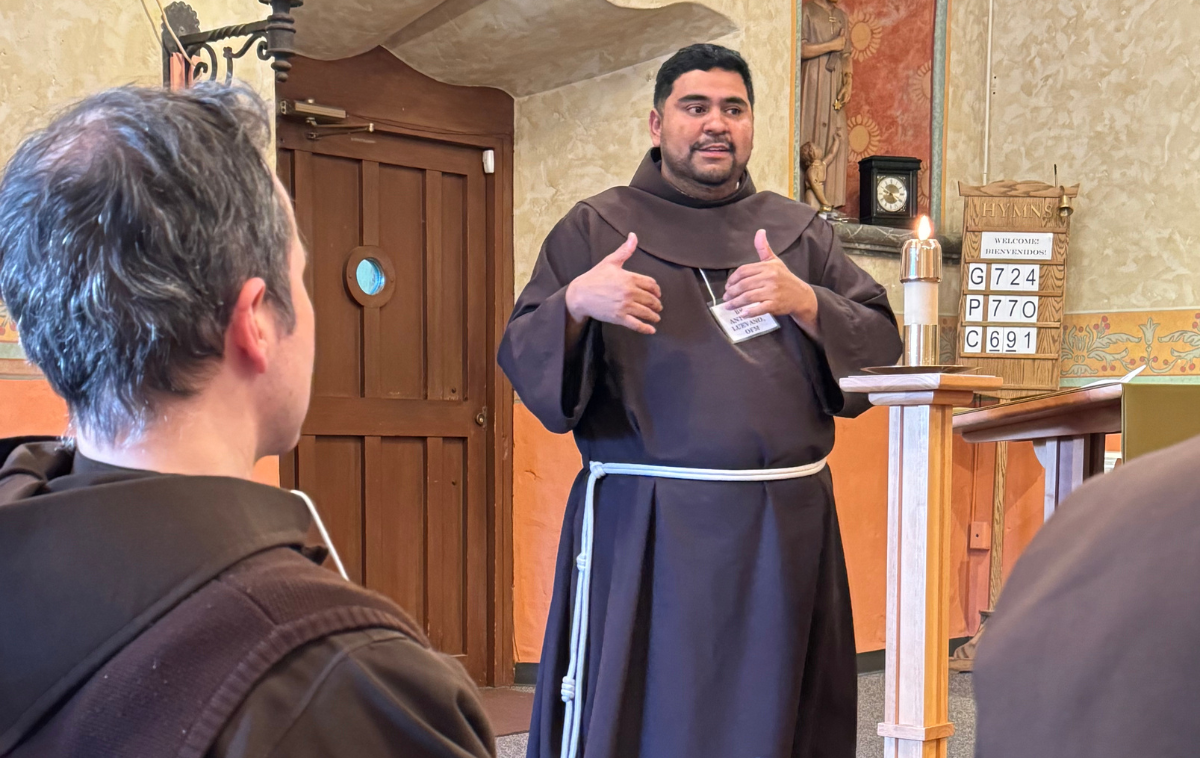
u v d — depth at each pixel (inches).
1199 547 15.9
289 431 29.7
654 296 81.6
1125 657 15.9
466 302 161.5
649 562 83.4
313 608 24.5
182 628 23.3
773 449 83.3
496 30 148.2
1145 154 182.5
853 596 175.5
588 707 85.1
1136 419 61.8
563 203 161.8
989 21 200.7
